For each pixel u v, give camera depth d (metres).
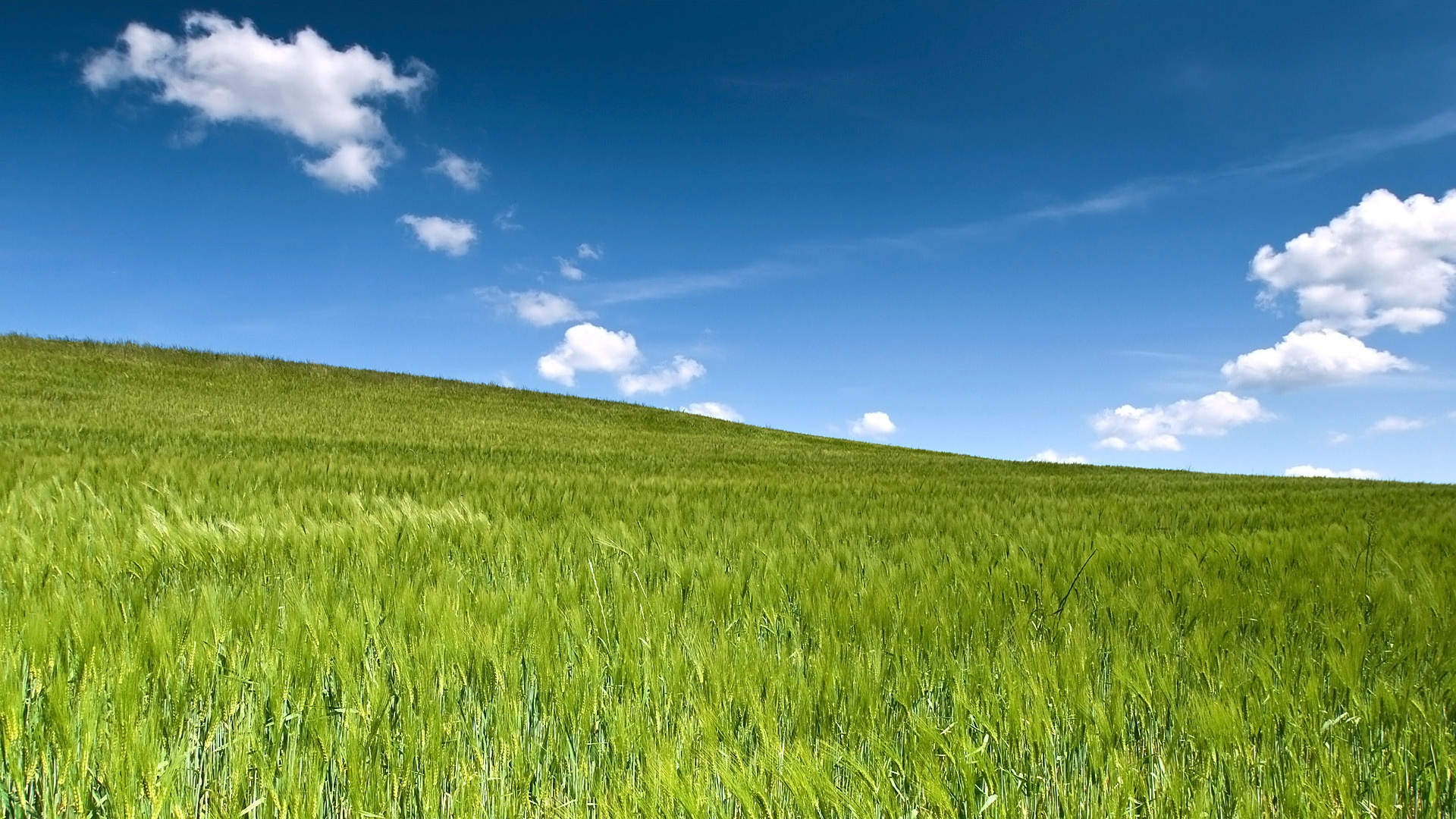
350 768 1.91
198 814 1.92
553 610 2.98
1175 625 3.31
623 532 4.97
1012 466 25.77
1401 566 4.53
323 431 17.75
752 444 28.39
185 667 2.35
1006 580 3.96
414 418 24.81
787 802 1.92
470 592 3.28
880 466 20.27
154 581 3.57
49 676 2.19
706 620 3.15
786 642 3.02
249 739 2.02
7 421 13.60
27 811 1.85
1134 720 2.41
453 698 2.34
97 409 17.72
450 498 7.12
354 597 3.15
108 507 5.47
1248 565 4.90
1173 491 13.37
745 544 4.93
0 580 3.33
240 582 3.49
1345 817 1.92
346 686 2.26
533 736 2.22
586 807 1.93
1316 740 2.20
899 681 2.48
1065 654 2.61
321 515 5.47
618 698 2.42
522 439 21.20
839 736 2.29
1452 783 2.04
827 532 5.75
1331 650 2.78
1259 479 21.06
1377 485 18.36
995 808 1.95
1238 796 2.00
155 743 1.89
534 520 5.66
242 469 8.35
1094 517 7.58
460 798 1.87
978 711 2.27
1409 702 2.38
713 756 2.00
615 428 29.98
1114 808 1.92
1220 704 2.28
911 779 2.04
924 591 3.62
